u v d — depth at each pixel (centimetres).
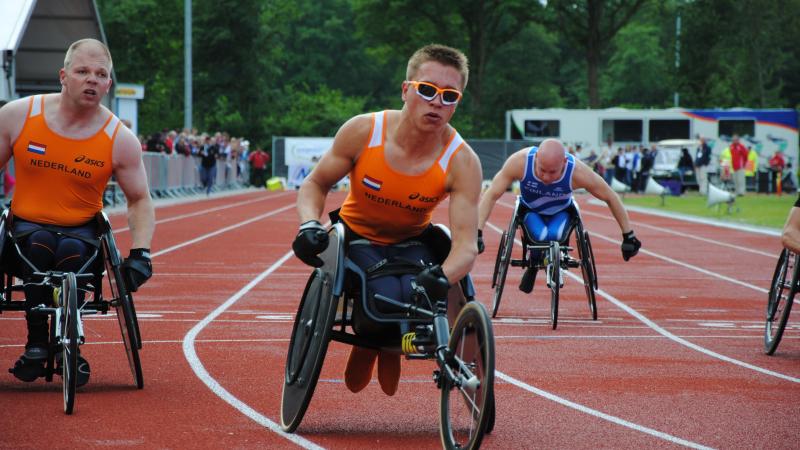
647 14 7406
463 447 511
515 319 1112
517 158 1090
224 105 6575
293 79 9081
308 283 617
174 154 3672
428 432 598
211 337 937
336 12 9356
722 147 5159
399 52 7256
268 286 1350
